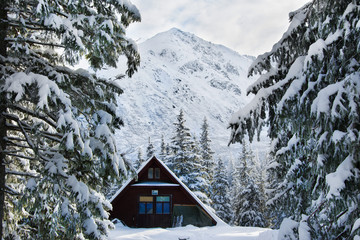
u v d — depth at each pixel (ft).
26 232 31.22
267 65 22.99
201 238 63.16
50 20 20.34
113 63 26.89
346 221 16.34
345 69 17.39
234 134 20.79
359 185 15.39
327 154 16.99
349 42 16.33
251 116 20.38
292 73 19.54
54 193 20.98
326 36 18.98
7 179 29.45
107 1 24.66
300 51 21.56
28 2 22.84
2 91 20.52
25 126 25.31
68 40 21.29
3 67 22.49
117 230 74.08
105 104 26.25
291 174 20.66
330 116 16.05
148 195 88.12
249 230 70.33
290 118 18.17
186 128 132.67
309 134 17.75
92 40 23.12
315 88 17.84
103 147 22.98
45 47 30.35
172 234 65.36
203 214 85.87
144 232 67.10
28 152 31.35
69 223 21.34
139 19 25.50
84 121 24.32
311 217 17.90
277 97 20.06
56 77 23.58
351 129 15.33
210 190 134.41
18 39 21.50
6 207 28.76
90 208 22.77
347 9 16.43
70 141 20.03
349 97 15.39
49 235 22.93
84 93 26.86
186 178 123.95
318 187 18.66
